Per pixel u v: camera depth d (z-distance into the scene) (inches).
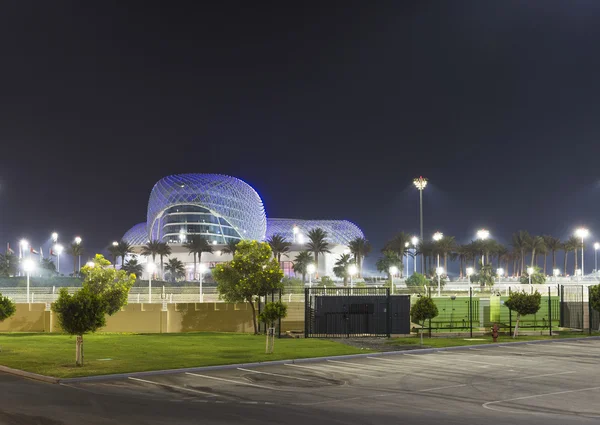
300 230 6594.5
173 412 615.2
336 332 1496.1
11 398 693.3
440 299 1903.3
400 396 721.0
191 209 5738.2
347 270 4490.7
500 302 1851.6
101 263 1553.9
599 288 1624.0
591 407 658.8
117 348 1186.6
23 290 2215.8
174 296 2003.0
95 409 629.9
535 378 868.6
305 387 783.1
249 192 6112.2
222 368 951.6
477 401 690.8
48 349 1166.3
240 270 1641.2
